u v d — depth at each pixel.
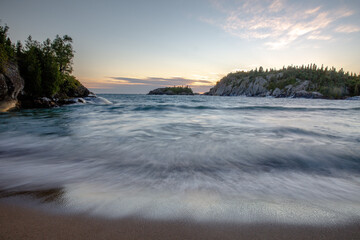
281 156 4.06
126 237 1.44
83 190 2.31
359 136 6.11
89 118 11.83
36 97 21.45
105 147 4.77
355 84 143.00
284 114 15.16
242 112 16.78
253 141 5.37
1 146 4.90
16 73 18.56
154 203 1.98
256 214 1.80
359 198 2.26
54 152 4.34
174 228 1.57
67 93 29.47
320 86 147.38
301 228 1.60
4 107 16.66
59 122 9.90
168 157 3.95
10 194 2.18
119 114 14.50
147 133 6.71
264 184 2.66
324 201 2.15
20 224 1.59
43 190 2.31
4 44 18.70
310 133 6.62
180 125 8.63
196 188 2.44
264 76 192.00
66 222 1.63
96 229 1.53
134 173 3.01
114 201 2.01
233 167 3.41
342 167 3.52
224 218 1.72
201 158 3.90
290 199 2.18
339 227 1.63
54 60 24.91
